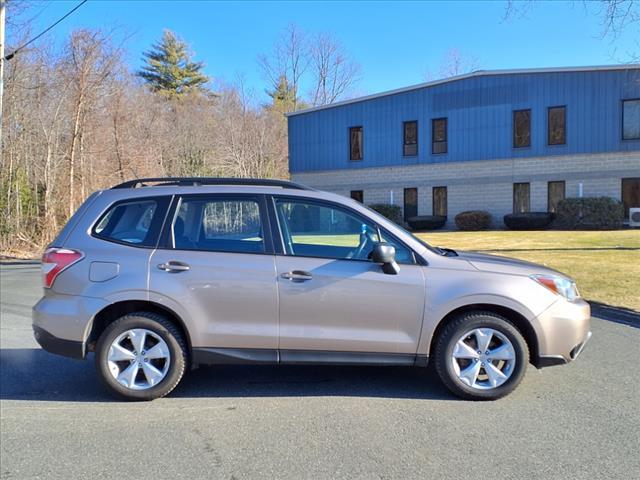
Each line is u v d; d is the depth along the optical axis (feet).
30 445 12.28
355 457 11.48
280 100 183.11
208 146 119.85
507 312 14.74
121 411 14.25
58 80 72.23
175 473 10.91
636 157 84.17
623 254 45.11
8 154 66.59
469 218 93.25
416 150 101.60
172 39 180.75
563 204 85.15
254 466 11.16
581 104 87.35
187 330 14.53
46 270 14.85
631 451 11.57
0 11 47.85
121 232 15.03
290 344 14.49
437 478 10.56
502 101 93.35
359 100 106.01
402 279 14.39
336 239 14.99
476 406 14.26
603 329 22.95
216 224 15.06
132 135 93.61
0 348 20.84
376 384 16.15
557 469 10.83
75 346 14.51
